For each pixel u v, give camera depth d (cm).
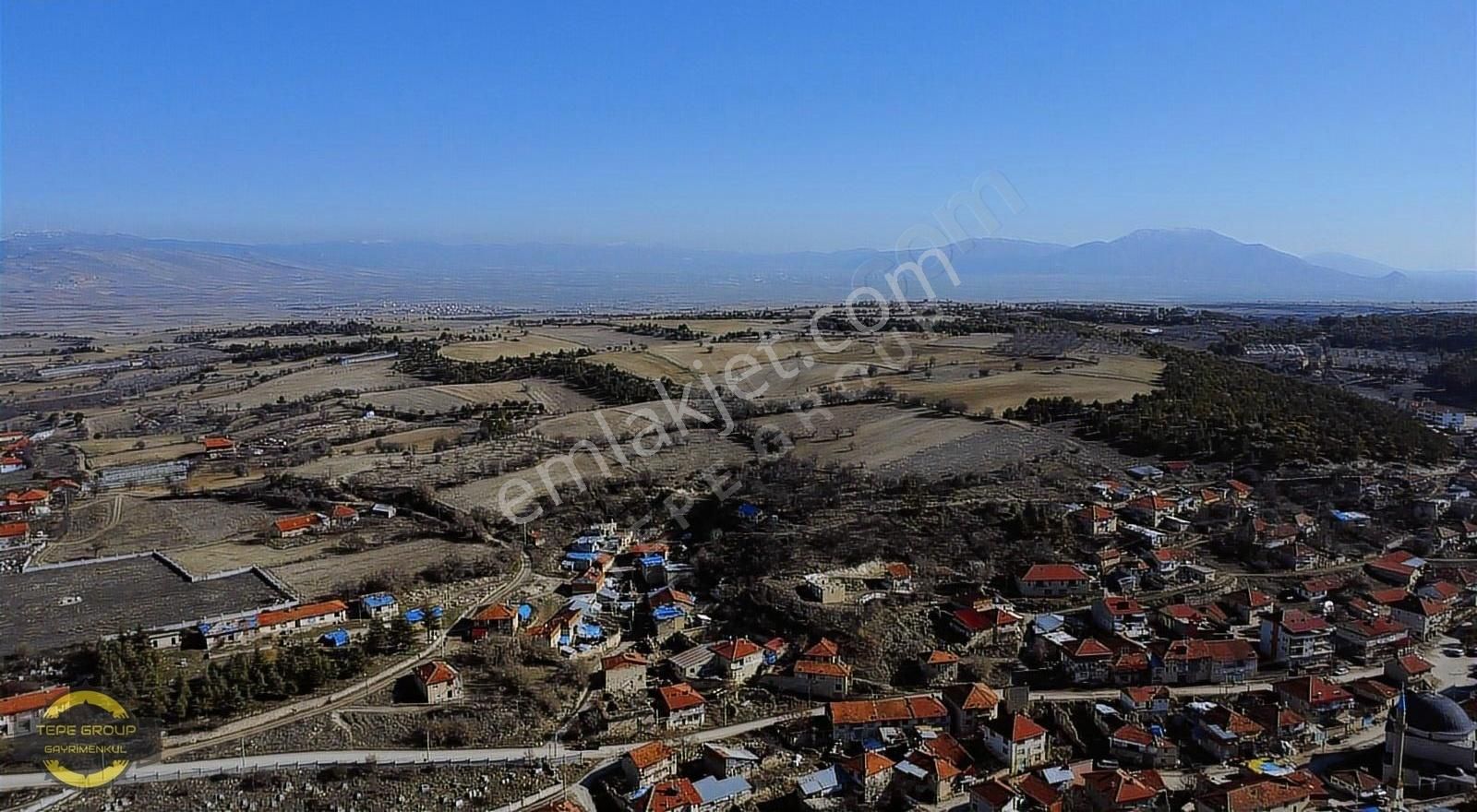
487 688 8625
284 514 13925
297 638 9544
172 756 7506
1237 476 13562
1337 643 9788
